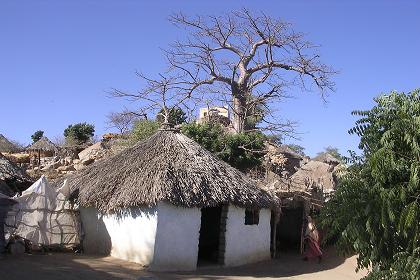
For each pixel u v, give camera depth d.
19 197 13.98
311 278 14.55
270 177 23.16
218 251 16.02
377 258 7.38
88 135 46.22
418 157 6.88
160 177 14.21
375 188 7.21
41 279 10.34
